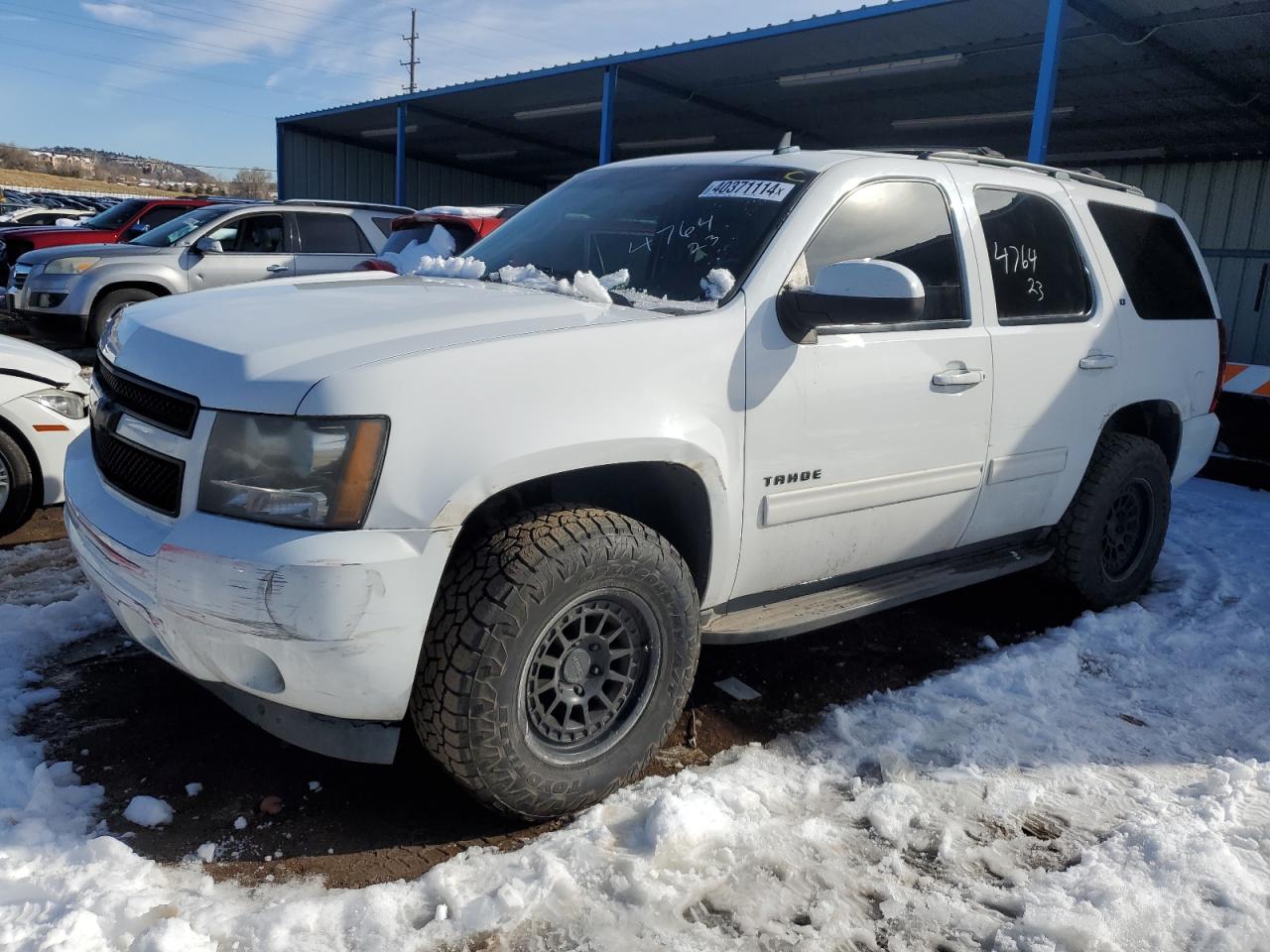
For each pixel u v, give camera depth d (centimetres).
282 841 253
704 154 385
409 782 285
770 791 282
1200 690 370
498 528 253
